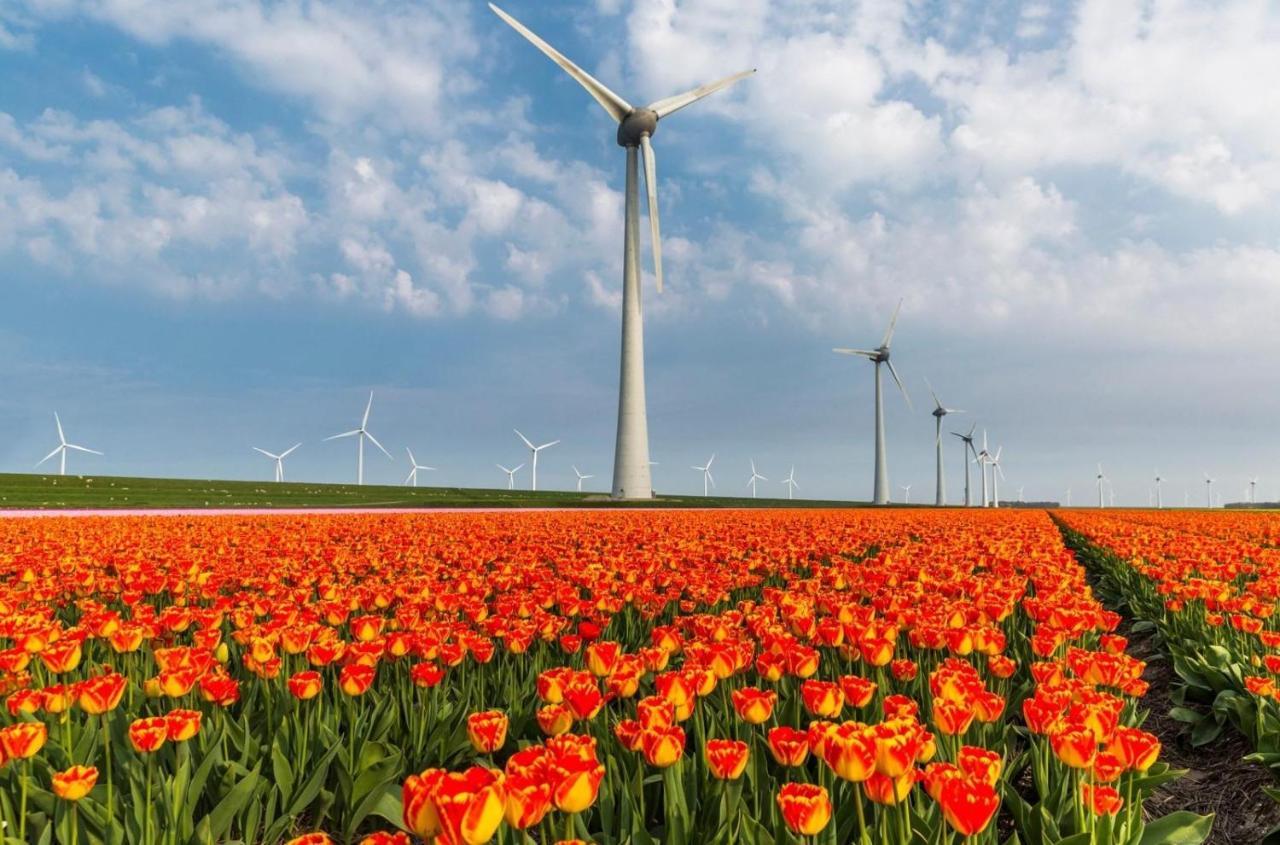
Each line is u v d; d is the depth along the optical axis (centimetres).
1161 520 3206
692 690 512
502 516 3011
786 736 421
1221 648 900
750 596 1280
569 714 496
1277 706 732
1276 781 669
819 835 431
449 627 734
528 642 718
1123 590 1524
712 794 496
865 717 627
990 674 720
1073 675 742
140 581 1052
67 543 1598
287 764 556
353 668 588
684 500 10106
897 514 3738
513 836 427
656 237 6028
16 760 527
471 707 712
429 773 306
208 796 559
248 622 831
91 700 513
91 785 427
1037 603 810
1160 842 471
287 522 2420
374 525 2305
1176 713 823
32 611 887
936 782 344
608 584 1001
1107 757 417
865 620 721
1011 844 454
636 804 503
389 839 310
